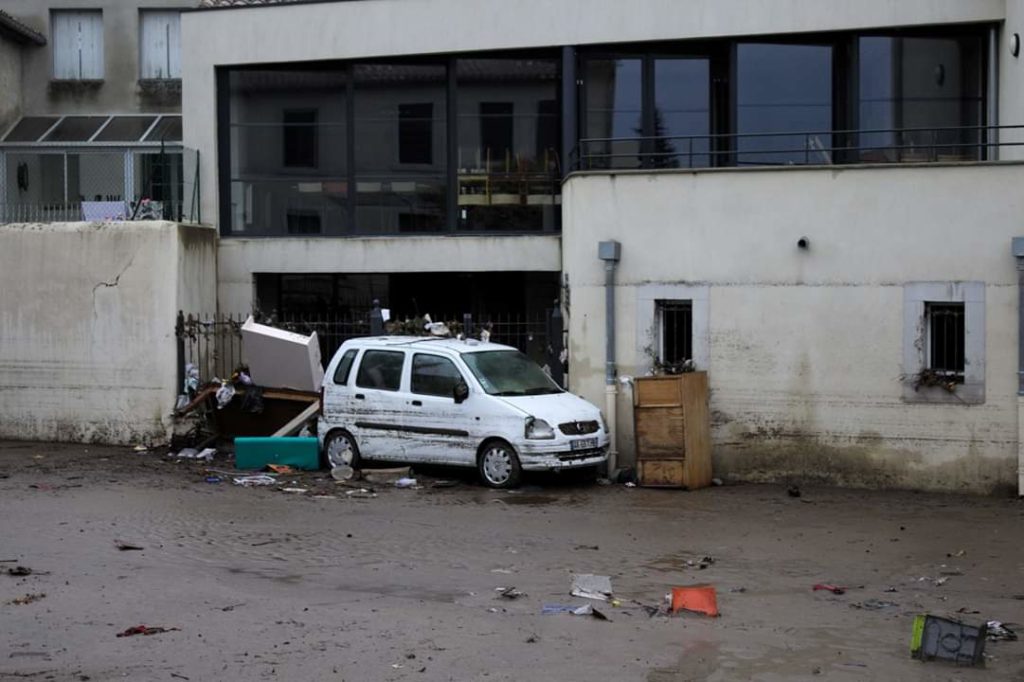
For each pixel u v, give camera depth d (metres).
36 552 11.36
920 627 8.33
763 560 11.57
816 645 8.58
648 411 15.82
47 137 25.50
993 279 15.41
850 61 18.84
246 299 20.69
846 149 16.94
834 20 18.53
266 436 18.14
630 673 7.81
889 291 15.80
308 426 17.86
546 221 20.14
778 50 19.08
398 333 19.45
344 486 15.59
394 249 20.27
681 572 11.00
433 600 9.73
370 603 9.59
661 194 16.61
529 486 15.72
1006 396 15.38
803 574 11.01
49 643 8.30
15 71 26.47
